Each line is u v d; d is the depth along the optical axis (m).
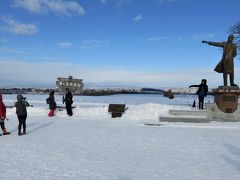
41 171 8.53
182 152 11.23
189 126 19.09
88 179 7.87
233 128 18.44
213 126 19.06
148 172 8.57
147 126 19.09
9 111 26.30
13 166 9.05
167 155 10.72
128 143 12.98
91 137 14.53
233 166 9.26
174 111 21.86
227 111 21.45
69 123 20.31
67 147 12.02
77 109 25.66
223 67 22.09
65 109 26.12
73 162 9.59
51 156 10.41
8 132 15.72
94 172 8.51
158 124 19.55
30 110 26.36
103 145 12.49
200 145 12.62
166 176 8.19
